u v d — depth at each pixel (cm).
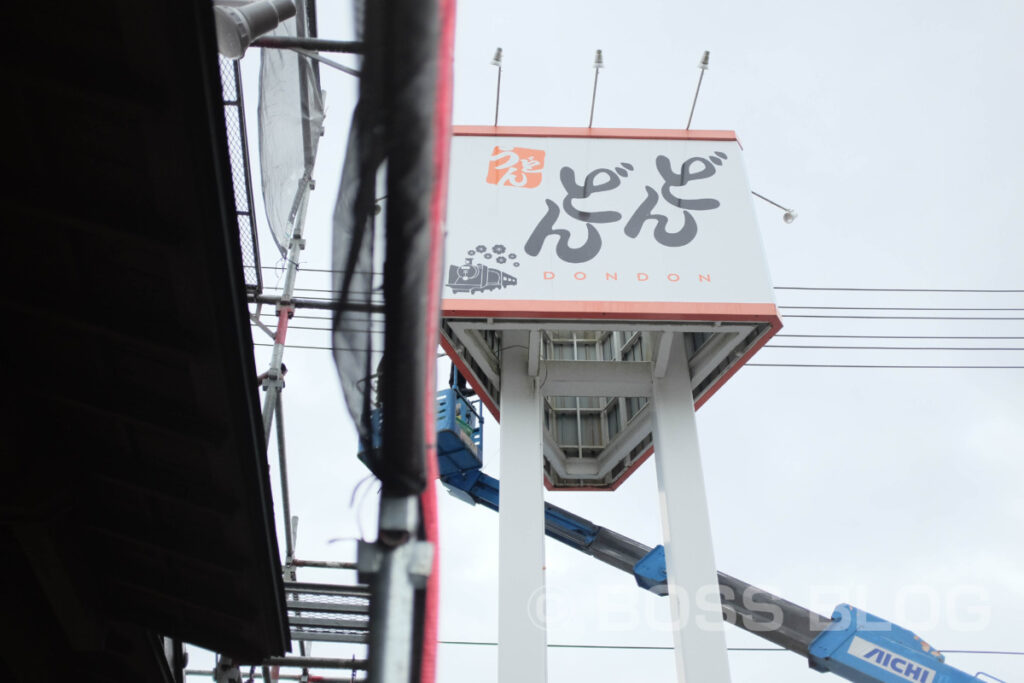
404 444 666
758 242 2641
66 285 920
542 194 2736
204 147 798
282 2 976
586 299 2502
